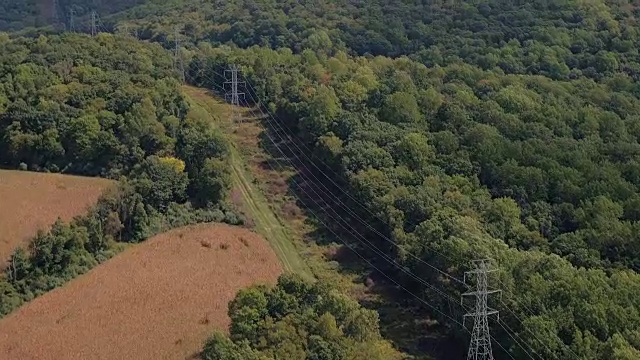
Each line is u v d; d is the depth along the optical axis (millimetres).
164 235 104188
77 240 94625
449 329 90875
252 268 99625
